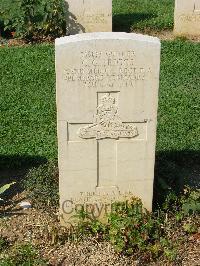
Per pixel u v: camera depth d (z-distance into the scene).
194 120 2.62
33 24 3.71
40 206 1.96
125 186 1.86
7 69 3.23
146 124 1.76
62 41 1.63
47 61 3.34
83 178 1.82
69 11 3.67
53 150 2.36
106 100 1.71
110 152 1.80
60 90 1.68
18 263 1.69
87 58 1.64
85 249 1.78
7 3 4.28
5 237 1.84
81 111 1.71
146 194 1.88
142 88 1.70
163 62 3.32
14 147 2.38
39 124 2.59
